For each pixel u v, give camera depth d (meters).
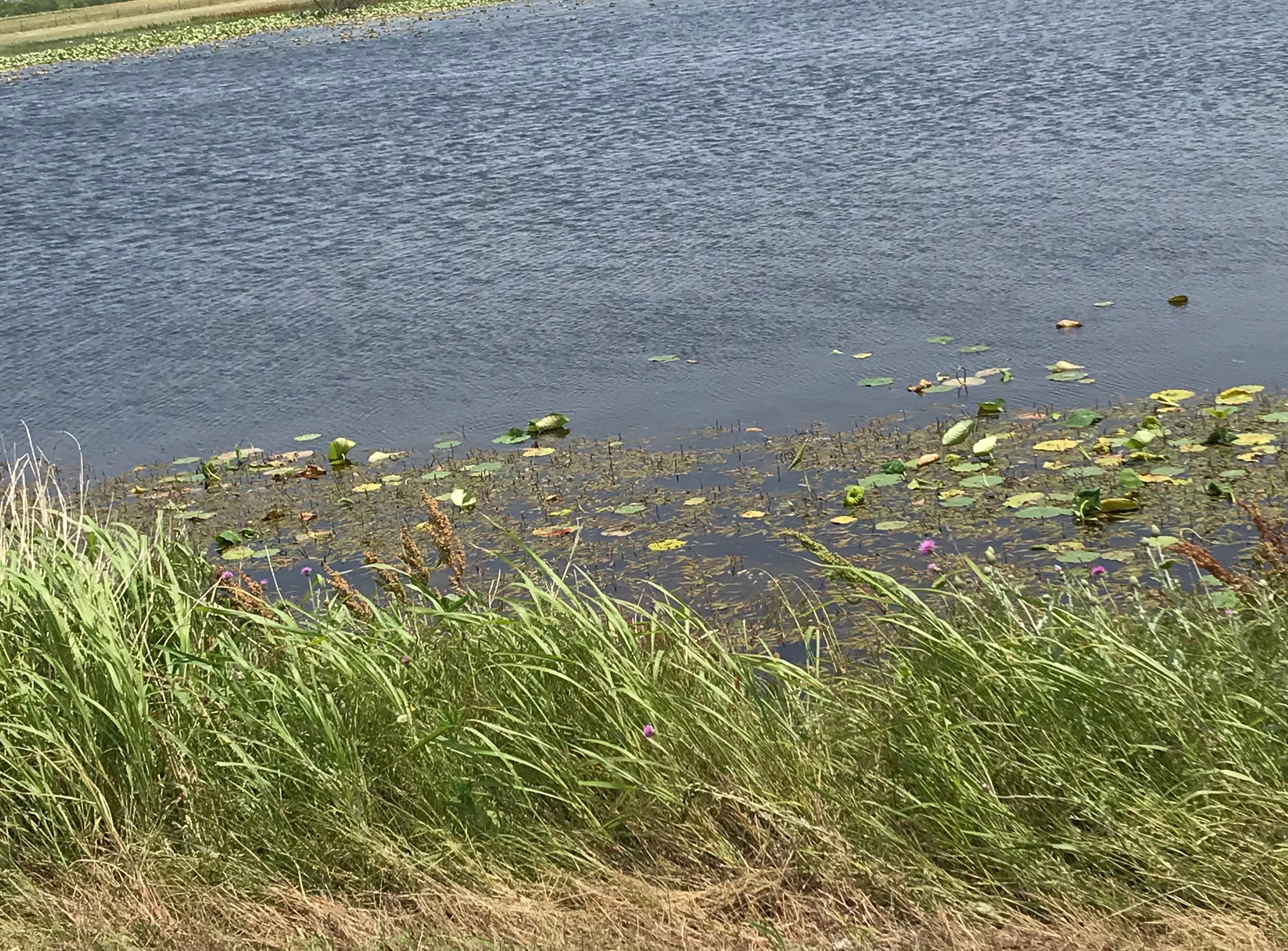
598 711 4.22
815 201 15.53
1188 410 8.40
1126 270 11.77
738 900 3.65
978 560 6.56
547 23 39.59
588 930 3.53
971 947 3.37
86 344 12.71
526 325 11.93
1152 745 3.80
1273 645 4.33
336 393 10.66
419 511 8.03
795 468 8.09
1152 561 5.79
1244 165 15.09
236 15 53.09
